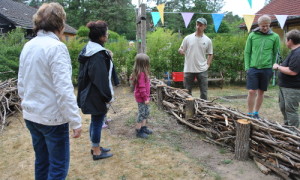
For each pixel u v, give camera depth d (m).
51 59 1.77
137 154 3.40
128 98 6.88
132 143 3.76
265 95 6.99
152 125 4.57
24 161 3.26
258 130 3.11
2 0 20.72
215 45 8.75
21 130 4.40
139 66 3.69
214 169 3.01
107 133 4.18
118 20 38.41
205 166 3.07
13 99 5.49
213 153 3.44
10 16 16.47
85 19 38.69
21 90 2.00
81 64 2.88
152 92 6.39
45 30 1.89
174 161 3.20
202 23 4.92
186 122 4.36
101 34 2.84
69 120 1.86
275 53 4.33
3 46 8.95
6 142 3.87
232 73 8.93
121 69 8.97
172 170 2.98
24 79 1.88
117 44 9.03
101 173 2.93
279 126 3.04
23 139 3.99
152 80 6.77
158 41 8.87
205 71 5.29
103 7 38.25
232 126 3.44
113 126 4.54
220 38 9.41
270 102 6.29
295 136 2.75
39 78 1.82
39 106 1.84
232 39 9.20
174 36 9.51
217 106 3.96
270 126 3.12
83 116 5.21
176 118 4.83
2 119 4.66
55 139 1.93
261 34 4.25
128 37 41.25
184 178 2.81
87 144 3.75
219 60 8.80
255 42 4.27
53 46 1.79
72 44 8.76
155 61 8.58
